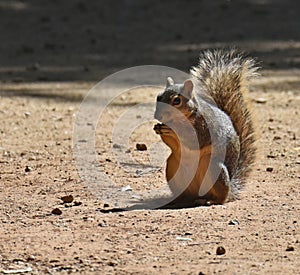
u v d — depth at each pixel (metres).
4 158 15.07
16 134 17.41
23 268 9.48
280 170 14.03
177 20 35.28
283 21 34.62
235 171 12.15
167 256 9.74
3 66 27.05
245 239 10.34
